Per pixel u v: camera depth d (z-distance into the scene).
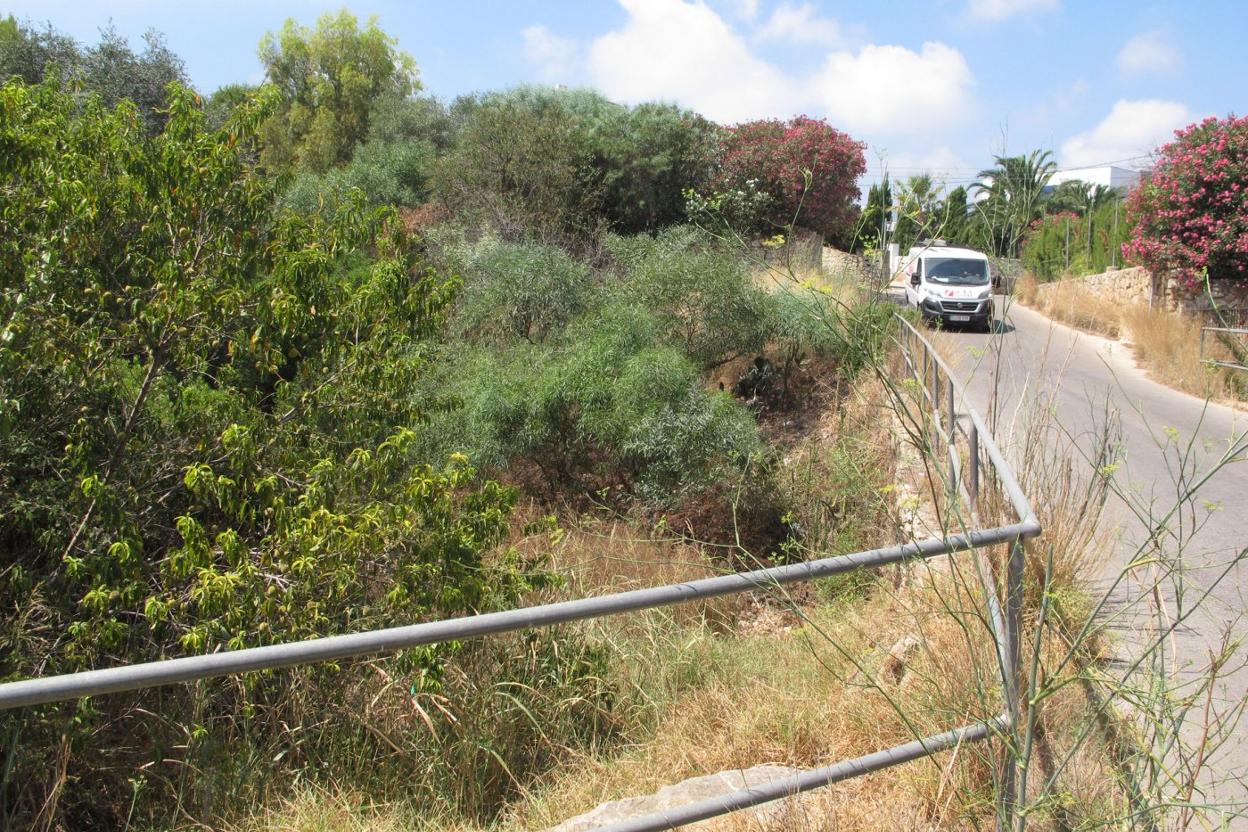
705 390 11.20
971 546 3.07
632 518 9.85
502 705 5.05
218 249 6.57
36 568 5.91
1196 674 4.30
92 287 6.18
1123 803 3.05
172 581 5.89
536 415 10.66
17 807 4.72
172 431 6.46
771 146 20.78
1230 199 17.42
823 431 11.02
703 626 5.85
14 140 5.90
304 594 5.48
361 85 30.38
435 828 4.20
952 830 3.19
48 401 5.98
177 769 5.03
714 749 4.27
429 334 7.32
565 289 13.92
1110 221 24.53
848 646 4.86
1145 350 15.88
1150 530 3.36
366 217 7.11
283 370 7.68
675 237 14.65
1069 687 3.67
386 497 6.44
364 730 5.01
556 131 19.06
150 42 19.11
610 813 3.62
